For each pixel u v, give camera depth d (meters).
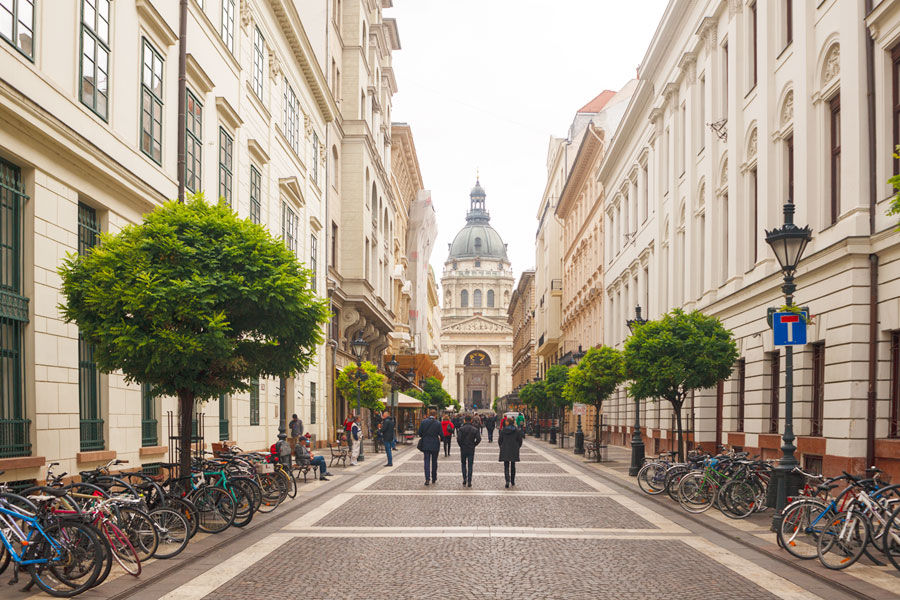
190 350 12.04
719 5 25.39
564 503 17.03
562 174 72.94
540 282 91.75
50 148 13.60
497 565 10.14
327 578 9.38
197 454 16.05
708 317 21.33
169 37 19.20
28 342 13.11
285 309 13.01
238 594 8.60
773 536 12.34
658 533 12.90
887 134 15.84
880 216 15.83
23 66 12.66
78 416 14.52
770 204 21.09
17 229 13.02
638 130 39.03
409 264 81.25
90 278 12.45
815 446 17.73
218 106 23.14
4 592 8.62
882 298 15.86
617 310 45.41
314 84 36.62
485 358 192.50
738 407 24.14
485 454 38.59
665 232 33.69
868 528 9.66
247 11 26.41
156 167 18.47
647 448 35.72
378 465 29.11
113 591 8.59
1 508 8.55
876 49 16.00
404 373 61.62
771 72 21.28
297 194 32.94
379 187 53.62
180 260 12.64
